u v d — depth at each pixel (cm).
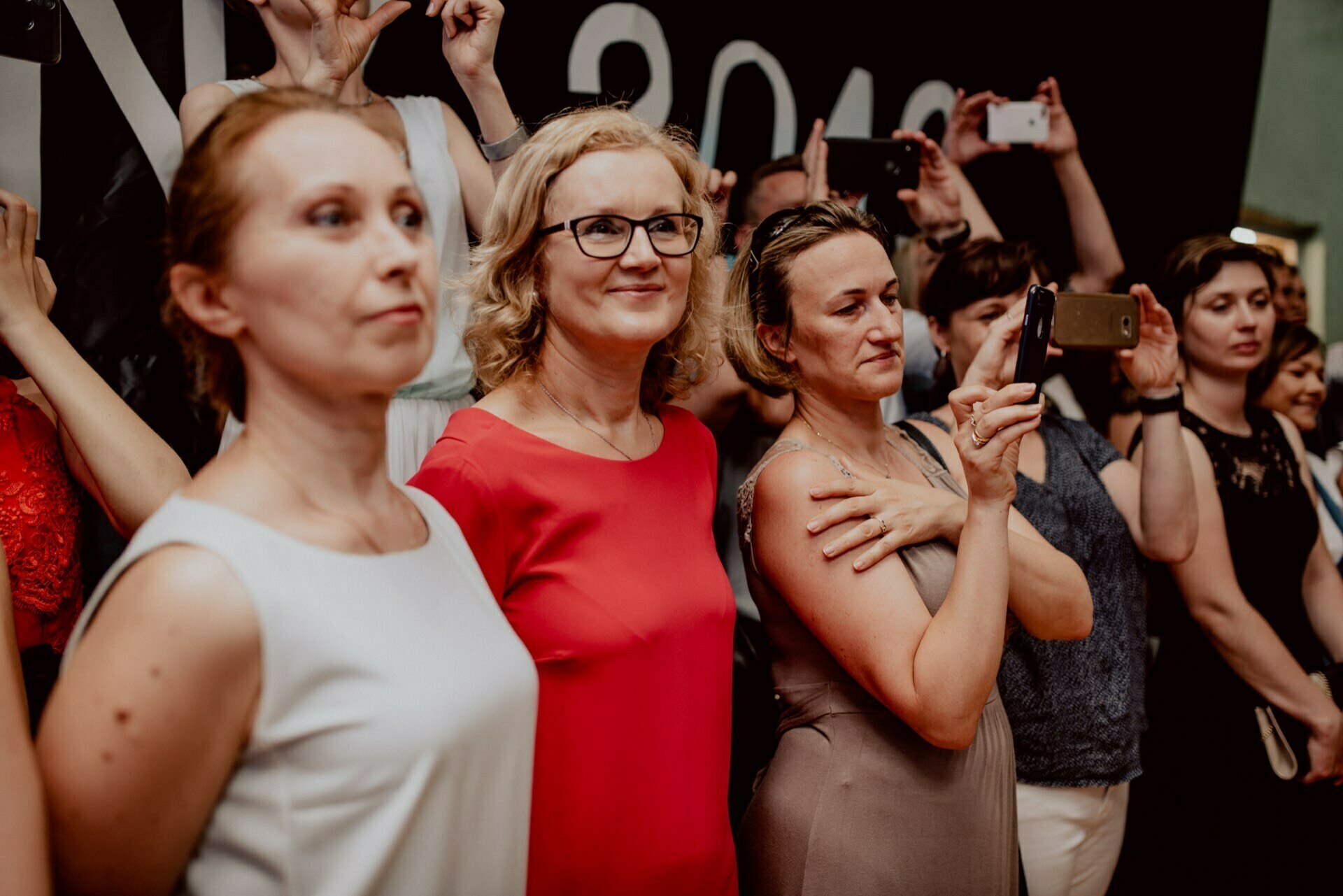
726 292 167
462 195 191
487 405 136
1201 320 238
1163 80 328
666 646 131
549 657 128
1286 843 232
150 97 196
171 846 80
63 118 190
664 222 132
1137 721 195
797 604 147
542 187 133
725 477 221
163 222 197
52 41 149
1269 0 338
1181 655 235
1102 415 292
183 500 83
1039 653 186
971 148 286
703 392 211
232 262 82
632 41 252
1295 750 221
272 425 86
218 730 78
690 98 262
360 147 85
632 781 128
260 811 81
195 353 94
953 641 130
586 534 131
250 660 78
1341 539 264
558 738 127
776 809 151
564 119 136
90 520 176
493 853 92
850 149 247
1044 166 313
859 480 147
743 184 269
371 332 83
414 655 85
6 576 97
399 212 88
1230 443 237
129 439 137
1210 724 230
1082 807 189
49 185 189
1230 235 342
